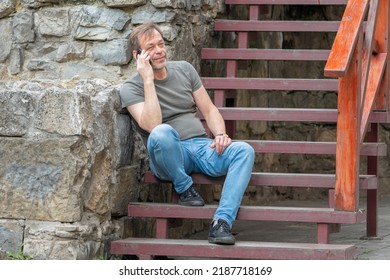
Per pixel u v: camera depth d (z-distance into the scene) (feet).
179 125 22.54
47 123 20.88
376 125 25.73
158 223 22.36
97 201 21.53
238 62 30.17
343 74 20.59
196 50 27.63
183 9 26.58
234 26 28.53
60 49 26.63
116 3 26.02
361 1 21.79
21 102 21.07
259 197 33.35
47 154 20.93
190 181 22.09
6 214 21.26
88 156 21.01
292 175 22.24
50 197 20.93
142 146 23.85
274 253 20.89
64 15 26.50
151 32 22.13
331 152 23.09
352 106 21.38
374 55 24.98
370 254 23.35
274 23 28.14
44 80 26.09
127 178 22.76
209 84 26.68
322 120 24.31
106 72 26.27
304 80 26.08
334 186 21.99
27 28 26.89
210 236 21.30
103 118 21.56
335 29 27.71
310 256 20.74
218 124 22.86
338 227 26.48
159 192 25.14
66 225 20.85
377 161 25.77
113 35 26.16
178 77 22.76
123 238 22.67
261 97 33.55
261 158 33.37
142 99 22.30
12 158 21.16
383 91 25.29
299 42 36.47
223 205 21.34
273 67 34.47
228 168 21.75
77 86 23.36
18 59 26.96
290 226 28.76
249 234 27.12
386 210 32.45
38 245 20.94
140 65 21.91
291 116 24.47
